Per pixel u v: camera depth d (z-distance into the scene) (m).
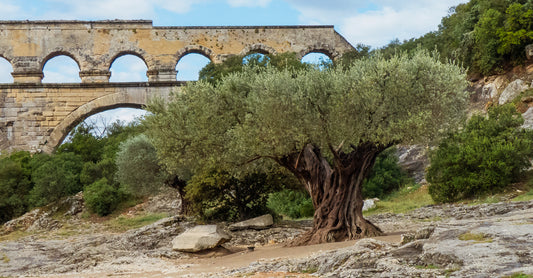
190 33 63.31
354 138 19.92
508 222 13.30
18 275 20.16
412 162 42.09
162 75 62.44
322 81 20.30
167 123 23.48
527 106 36.12
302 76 20.95
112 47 62.38
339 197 20.69
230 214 31.42
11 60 61.41
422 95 19.69
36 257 25.17
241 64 52.88
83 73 61.62
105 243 29.06
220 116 22.53
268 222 28.03
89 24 62.38
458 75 20.23
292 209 39.66
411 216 26.97
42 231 41.72
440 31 51.53
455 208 26.31
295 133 19.97
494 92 41.06
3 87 59.31
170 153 23.61
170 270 17.61
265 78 21.17
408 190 38.69
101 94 59.75
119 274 17.44
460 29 46.31
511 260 9.71
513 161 28.59
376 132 19.47
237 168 24.27
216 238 21.72
